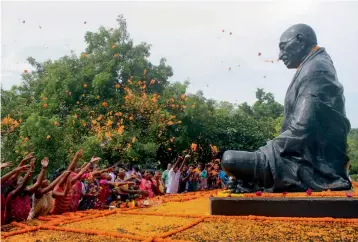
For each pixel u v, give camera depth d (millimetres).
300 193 8219
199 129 26922
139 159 22969
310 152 8789
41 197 8844
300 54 9914
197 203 10992
